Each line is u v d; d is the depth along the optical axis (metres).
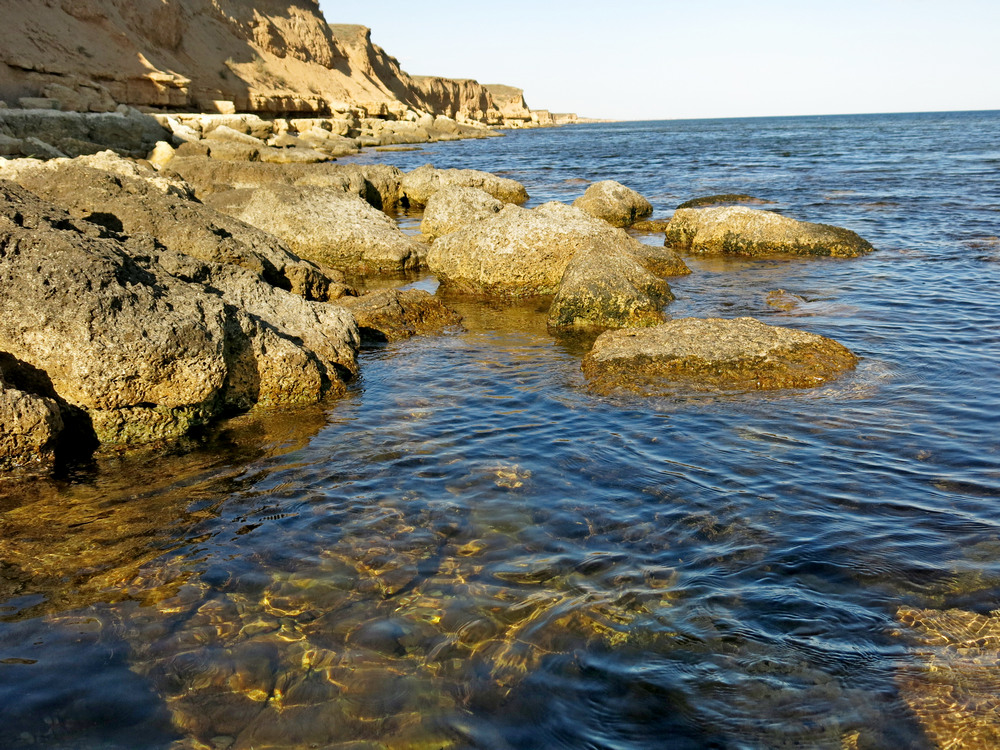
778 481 5.62
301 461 6.20
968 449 6.08
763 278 12.97
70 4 46.12
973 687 3.55
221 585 4.46
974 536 4.81
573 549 4.77
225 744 3.31
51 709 3.48
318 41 81.19
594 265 10.62
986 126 96.50
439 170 23.75
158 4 55.81
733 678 3.64
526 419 7.01
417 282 13.55
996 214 18.52
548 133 115.75
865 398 7.22
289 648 3.91
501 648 3.89
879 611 4.10
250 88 62.28
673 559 4.64
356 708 3.51
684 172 34.84
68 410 6.35
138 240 8.17
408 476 5.87
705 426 6.68
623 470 5.87
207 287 8.17
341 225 14.39
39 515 5.32
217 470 6.06
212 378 6.75
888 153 44.84
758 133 92.44
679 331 8.57
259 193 15.09
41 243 6.43
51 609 4.22
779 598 4.23
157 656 3.85
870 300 11.01
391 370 8.58
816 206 20.97
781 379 7.63
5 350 6.20
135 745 3.29
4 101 34.72
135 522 5.21
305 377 7.50
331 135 57.91
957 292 11.24
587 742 3.30
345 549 4.84
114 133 35.25
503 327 10.55
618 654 3.82
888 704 3.47
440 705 3.52
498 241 12.23
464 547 4.83
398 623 4.10
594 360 8.34
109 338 6.29
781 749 3.24
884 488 5.48
